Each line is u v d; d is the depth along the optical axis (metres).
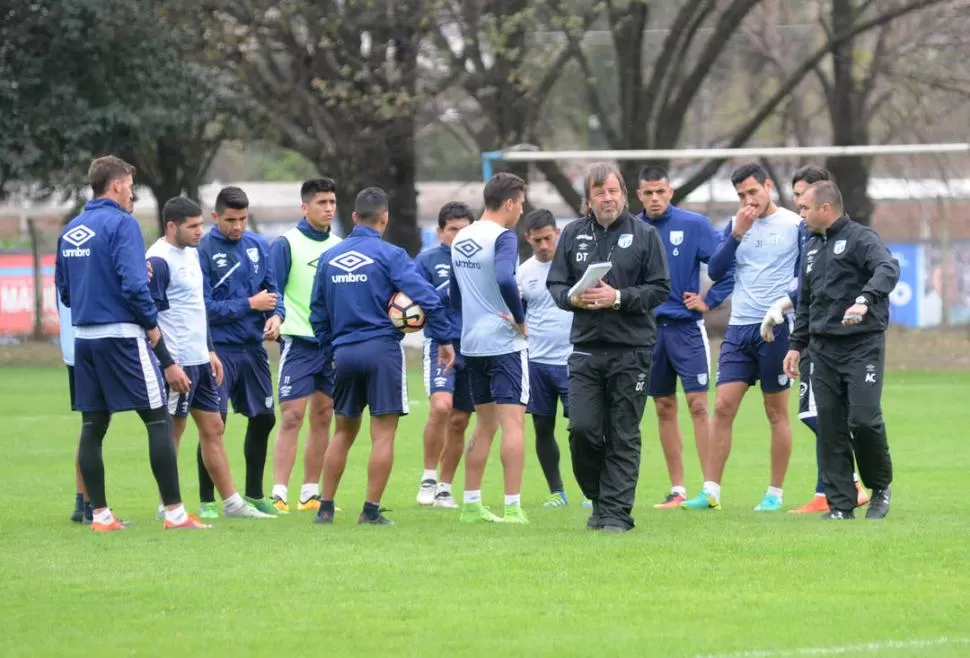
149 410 33.78
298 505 40.38
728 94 155.38
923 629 23.30
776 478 38.62
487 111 100.62
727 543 30.86
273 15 102.06
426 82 103.44
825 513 35.94
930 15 117.00
